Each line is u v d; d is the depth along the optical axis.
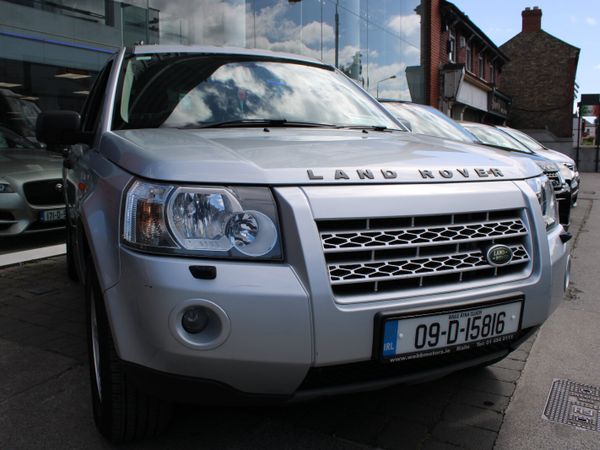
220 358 1.71
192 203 1.77
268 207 1.79
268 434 2.32
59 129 2.81
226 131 2.57
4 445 2.23
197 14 9.59
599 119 28.11
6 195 5.43
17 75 7.76
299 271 1.74
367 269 1.84
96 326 2.13
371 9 13.95
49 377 2.84
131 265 1.77
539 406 2.58
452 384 2.81
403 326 1.85
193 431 2.33
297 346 1.72
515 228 2.16
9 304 4.02
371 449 2.21
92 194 2.21
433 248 1.96
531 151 8.60
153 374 1.77
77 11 8.34
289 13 11.09
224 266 1.72
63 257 5.54
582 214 10.08
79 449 2.20
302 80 3.44
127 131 2.51
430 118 6.48
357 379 1.92
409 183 1.98
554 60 33.22
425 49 17.28
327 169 1.91
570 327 3.70
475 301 1.96
